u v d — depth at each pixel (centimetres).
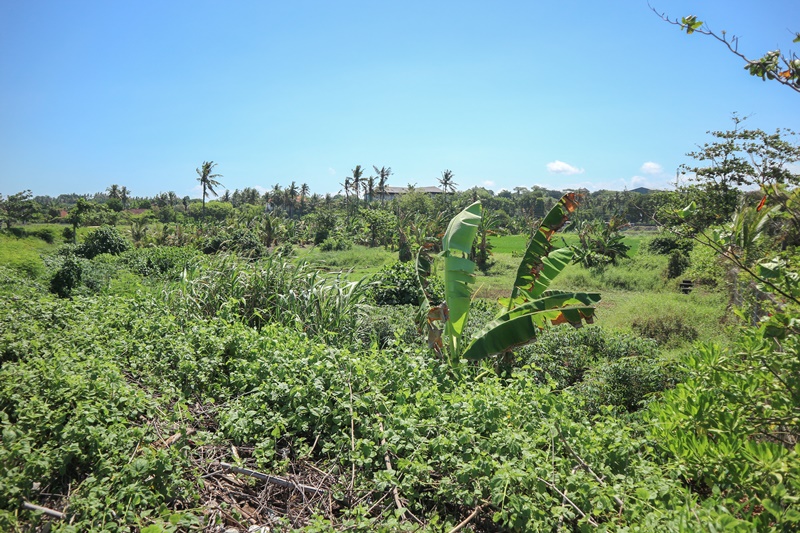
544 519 356
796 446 356
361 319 998
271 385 543
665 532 323
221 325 761
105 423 430
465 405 502
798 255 456
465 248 787
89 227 5803
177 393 538
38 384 458
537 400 541
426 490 428
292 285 997
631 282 2434
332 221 5956
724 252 418
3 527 315
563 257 816
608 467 423
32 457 357
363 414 516
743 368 450
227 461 465
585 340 970
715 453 396
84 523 328
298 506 417
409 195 7106
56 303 808
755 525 321
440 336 775
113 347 637
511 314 740
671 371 786
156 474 379
